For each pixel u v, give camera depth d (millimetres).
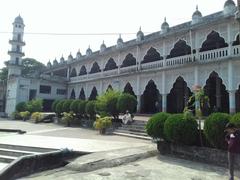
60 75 43625
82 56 36906
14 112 34406
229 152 7156
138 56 26234
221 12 19672
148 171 7914
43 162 8680
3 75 55344
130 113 18578
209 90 23469
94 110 21250
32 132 17625
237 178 7422
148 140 13828
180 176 7426
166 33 22703
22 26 44250
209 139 9086
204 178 7277
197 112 10297
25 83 38094
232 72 18156
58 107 25844
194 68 20703
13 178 7602
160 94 25328
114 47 30062
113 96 19438
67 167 8562
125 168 8273
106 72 30938
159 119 10688
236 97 21375
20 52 43344
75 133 17172
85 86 35531
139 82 26062
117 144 12148
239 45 17750
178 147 10102
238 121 8219
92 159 8898
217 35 20719
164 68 23094
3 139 13117
